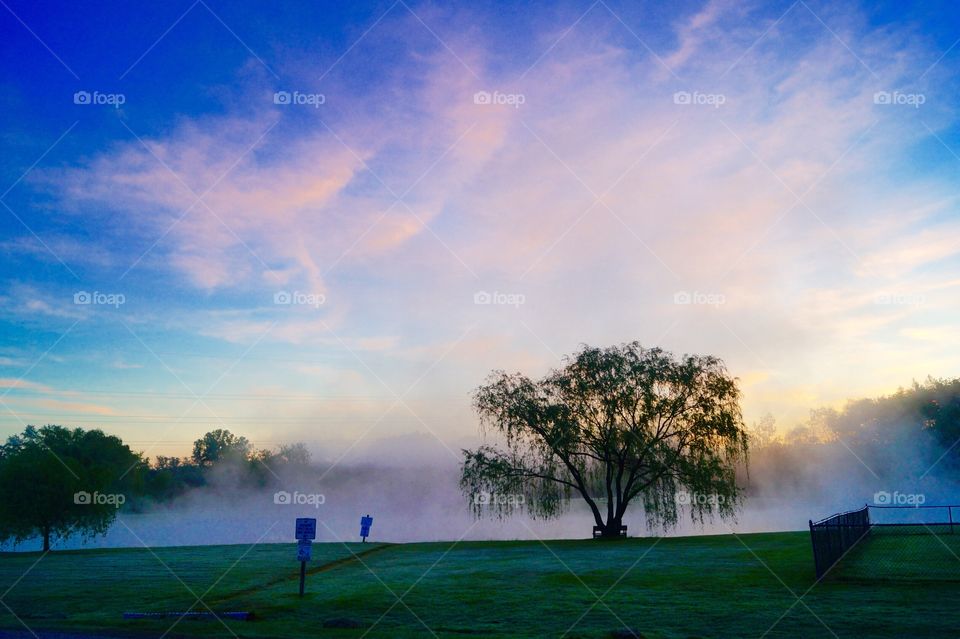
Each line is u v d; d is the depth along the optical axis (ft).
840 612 51.93
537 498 153.38
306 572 89.40
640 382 149.79
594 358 154.92
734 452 149.28
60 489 161.99
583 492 152.35
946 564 75.72
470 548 125.08
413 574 84.94
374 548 127.54
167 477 372.58
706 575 75.77
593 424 151.94
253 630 50.01
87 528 172.45
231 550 132.87
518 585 72.90
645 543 125.70
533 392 156.97
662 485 148.05
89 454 244.83
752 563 84.94
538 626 50.49
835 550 79.20
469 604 61.11
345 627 51.19
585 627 49.70
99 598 67.72
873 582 65.46
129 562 107.24
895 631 44.86
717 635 45.68
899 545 96.48
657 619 51.93
